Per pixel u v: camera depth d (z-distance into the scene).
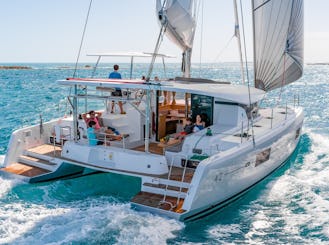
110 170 7.57
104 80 8.19
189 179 7.04
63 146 8.51
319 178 9.40
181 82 9.03
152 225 6.17
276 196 8.19
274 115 10.99
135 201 6.69
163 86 7.43
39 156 8.82
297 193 8.35
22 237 5.84
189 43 9.63
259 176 8.53
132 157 7.52
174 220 6.29
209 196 6.72
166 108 10.20
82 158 8.16
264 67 12.06
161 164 7.33
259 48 12.06
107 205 7.21
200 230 6.52
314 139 13.98
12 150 8.82
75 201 7.47
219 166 6.70
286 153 10.24
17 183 8.10
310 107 25.67
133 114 8.72
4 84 51.16
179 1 8.53
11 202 7.33
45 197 7.62
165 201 6.64
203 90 7.61
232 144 7.61
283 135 9.37
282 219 7.05
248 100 8.37
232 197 7.56
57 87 45.22
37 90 40.44
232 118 8.76
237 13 10.68
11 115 21.11
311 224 6.84
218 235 6.35
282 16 11.66
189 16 8.95
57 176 8.51
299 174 9.76
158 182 7.07
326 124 18.19
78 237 5.80
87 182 8.53
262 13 11.78
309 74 93.19
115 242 5.72
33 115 21.28
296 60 12.07
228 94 7.91
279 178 9.39
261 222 6.92
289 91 39.75
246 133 8.40
